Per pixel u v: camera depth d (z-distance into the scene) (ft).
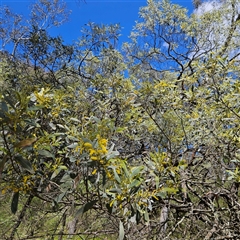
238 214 6.94
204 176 7.90
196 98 7.49
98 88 8.16
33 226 6.93
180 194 7.70
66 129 5.15
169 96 7.32
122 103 7.10
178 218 7.91
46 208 7.02
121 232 3.96
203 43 13.37
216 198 7.57
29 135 4.22
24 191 4.32
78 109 7.15
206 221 7.41
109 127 4.45
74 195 5.31
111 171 4.04
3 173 4.17
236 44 12.77
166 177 4.85
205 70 7.07
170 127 7.13
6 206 7.18
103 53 11.22
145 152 7.16
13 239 7.21
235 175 5.88
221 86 7.19
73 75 10.57
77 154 4.39
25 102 3.43
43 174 4.67
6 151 3.44
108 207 4.21
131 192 4.00
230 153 6.89
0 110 3.35
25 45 10.93
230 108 6.86
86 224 7.31
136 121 7.21
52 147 4.89
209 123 7.05
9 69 10.32
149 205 4.10
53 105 5.71
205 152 7.83
